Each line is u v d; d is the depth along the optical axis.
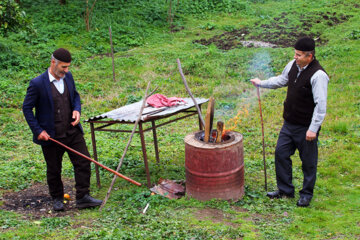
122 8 20.70
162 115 5.73
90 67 14.30
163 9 21.00
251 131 8.75
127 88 12.42
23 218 4.91
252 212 4.93
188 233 4.25
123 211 4.95
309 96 4.89
